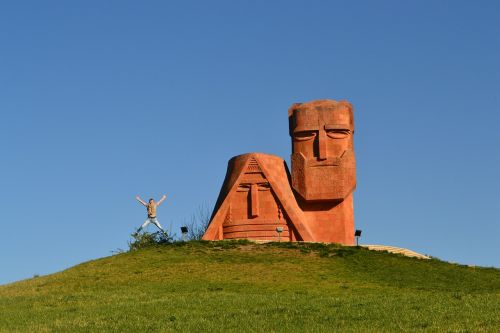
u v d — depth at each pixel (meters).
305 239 59.06
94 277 49.78
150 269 51.00
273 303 39.81
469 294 42.09
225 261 52.50
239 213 59.97
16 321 37.44
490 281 48.56
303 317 35.78
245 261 52.41
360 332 32.56
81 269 52.38
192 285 46.66
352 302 39.50
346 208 62.09
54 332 34.62
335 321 34.81
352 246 56.78
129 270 51.06
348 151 62.34
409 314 35.69
